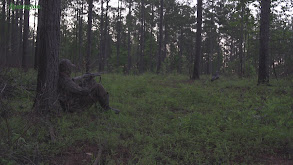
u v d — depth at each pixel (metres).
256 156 4.02
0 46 5.58
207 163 3.73
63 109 5.78
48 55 5.38
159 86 11.25
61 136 4.35
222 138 4.66
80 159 3.71
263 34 11.47
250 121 5.52
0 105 4.29
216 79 14.12
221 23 34.75
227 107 7.36
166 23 39.31
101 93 5.97
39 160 3.44
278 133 4.57
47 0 5.40
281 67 14.80
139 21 39.25
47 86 5.29
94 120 5.54
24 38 14.30
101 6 24.53
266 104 6.73
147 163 3.58
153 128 5.23
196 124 5.37
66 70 5.82
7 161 3.08
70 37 21.67
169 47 52.41
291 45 15.62
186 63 26.64
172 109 7.30
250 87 10.83
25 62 14.05
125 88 9.87
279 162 3.79
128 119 5.69
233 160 3.88
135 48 47.09
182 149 4.13
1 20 8.48
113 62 39.38
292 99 7.54
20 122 4.40
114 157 3.78
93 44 27.05
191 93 9.05
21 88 5.16
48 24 5.42
